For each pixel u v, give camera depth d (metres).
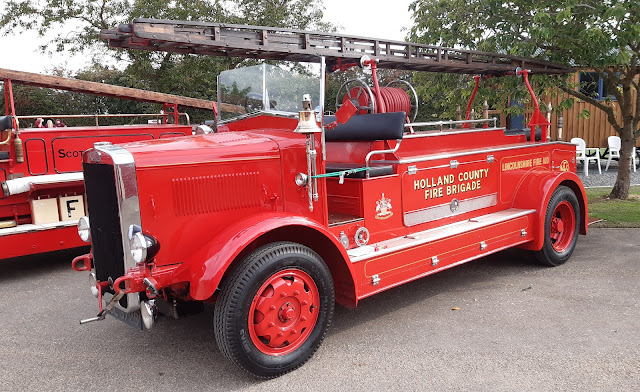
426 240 4.11
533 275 5.07
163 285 3.06
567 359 3.21
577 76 11.02
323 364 3.32
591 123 13.62
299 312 3.24
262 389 3.04
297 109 3.85
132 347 3.73
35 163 6.20
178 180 3.12
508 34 6.70
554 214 5.48
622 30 6.26
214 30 3.38
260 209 3.44
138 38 3.23
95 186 3.28
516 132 5.96
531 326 3.77
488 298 4.44
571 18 6.47
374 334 3.77
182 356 3.55
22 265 6.32
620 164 8.72
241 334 2.99
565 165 6.17
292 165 3.57
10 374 3.34
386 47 4.42
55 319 4.36
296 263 3.18
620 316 3.87
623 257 5.47
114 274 3.22
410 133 4.62
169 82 15.14
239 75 4.38
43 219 5.96
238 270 3.02
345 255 3.46
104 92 7.61
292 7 15.21
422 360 3.31
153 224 3.05
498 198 5.20
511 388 2.90
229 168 3.30
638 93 8.26
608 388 2.86
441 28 7.28
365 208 3.94
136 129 7.15
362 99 4.41
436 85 7.64
